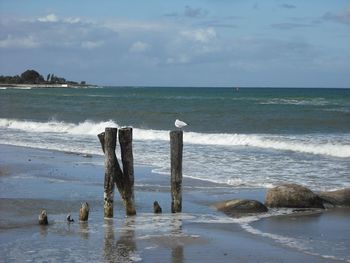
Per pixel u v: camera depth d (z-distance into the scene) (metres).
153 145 34.69
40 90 176.88
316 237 13.48
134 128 47.19
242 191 19.81
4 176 22.72
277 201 17.19
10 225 14.63
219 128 48.94
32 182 21.28
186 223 14.99
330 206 17.34
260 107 75.38
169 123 54.88
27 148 33.50
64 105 83.00
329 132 44.09
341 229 14.37
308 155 29.84
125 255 11.80
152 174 23.31
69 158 28.66
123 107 78.31
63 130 47.09
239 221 15.29
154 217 15.76
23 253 11.91
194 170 24.31
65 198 18.27
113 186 15.59
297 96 127.06
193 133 39.69
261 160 27.67
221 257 11.66
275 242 12.97
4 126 51.38
